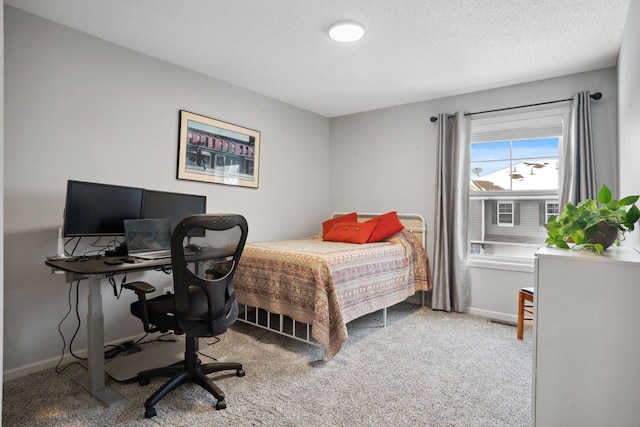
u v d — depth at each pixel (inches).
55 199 92.9
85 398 77.2
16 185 86.7
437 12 87.3
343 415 71.8
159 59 115.5
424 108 157.9
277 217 159.0
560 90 127.5
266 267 110.1
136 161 109.6
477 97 144.9
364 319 135.4
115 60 104.9
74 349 97.0
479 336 117.3
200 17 90.8
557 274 56.6
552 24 92.3
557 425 56.9
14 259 86.6
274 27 95.5
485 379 87.5
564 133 126.6
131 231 91.4
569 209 66.3
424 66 120.3
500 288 138.3
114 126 104.6
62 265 77.1
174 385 75.7
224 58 115.3
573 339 55.6
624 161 96.1
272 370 91.7
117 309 106.4
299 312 99.5
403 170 163.5
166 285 118.7
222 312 73.7
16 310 87.1
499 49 107.0
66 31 95.0
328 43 104.1
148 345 107.9
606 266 53.3
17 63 86.5
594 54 109.3
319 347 107.0
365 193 175.2
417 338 115.3
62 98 94.1
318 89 144.3
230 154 137.9
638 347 51.6
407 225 161.3
